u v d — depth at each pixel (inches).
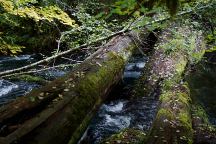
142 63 345.1
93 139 185.8
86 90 160.7
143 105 224.7
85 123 154.9
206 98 241.9
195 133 171.8
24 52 394.0
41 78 288.4
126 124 206.7
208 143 163.6
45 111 134.0
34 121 126.1
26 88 269.4
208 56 312.3
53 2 238.5
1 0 159.0
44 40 403.2
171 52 286.8
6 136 116.5
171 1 50.6
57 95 147.6
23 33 390.0
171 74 251.9
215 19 277.9
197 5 174.9
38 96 141.4
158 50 301.1
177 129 156.9
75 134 141.4
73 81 162.9
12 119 126.6
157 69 265.3
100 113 222.2
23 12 167.0
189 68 290.2
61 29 408.8
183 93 208.8
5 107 132.4
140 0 59.6
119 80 229.3
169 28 312.5
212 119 211.6
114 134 178.2
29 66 144.4
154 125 162.1
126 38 265.4
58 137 127.3
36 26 390.9
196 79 275.4
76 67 186.1
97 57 209.6
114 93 248.1
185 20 305.0
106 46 237.3
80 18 240.2
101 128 200.5
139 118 209.2
